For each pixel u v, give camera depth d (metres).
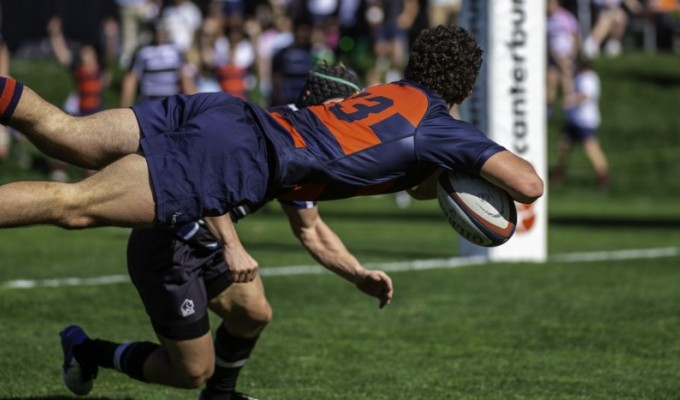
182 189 16.00
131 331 26.39
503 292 32.69
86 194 15.76
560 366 23.59
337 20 84.62
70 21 95.31
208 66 77.06
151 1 88.81
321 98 19.25
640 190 73.38
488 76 38.88
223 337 19.50
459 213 16.64
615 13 99.44
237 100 17.12
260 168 16.42
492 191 16.62
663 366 23.62
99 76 63.38
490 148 16.34
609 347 25.48
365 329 27.23
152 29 55.50
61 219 15.68
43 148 17.16
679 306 30.62
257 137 16.58
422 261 39.19
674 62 98.06
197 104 17.14
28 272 34.66
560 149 73.31
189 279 17.95
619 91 90.31
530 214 40.09
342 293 32.03
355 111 17.08
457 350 25.08
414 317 28.80
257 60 83.00
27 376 22.17
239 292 18.69
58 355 23.94
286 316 28.62
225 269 18.52
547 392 21.39
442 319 28.58
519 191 16.11
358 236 47.69
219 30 81.94
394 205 66.19
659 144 81.88
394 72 78.31
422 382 22.14
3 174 61.88
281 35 77.94
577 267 38.22
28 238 43.81
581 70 72.06
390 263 38.53
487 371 23.09
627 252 43.25
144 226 16.19
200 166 16.09
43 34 95.38
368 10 84.19
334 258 19.53
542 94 39.31
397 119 16.91
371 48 86.06
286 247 42.47
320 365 23.50
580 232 51.78
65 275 34.22
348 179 16.72
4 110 16.56
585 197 71.75
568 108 72.00
